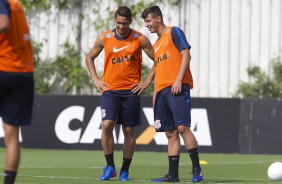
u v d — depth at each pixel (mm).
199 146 55938
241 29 68750
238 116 56031
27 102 21609
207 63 69000
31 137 57250
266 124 55812
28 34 21828
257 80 67188
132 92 31016
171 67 29297
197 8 69125
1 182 29422
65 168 39156
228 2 68875
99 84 31219
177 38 29266
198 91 69062
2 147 56312
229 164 44531
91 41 70500
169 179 29734
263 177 34719
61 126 56781
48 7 70375
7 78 21203
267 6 68562
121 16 30484
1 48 21266
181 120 28969
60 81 70438
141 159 48312
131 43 30906
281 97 66562
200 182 29469
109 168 31062
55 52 70688
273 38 68500
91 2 70438
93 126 56344
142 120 55812
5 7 21078
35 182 29453
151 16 29766
